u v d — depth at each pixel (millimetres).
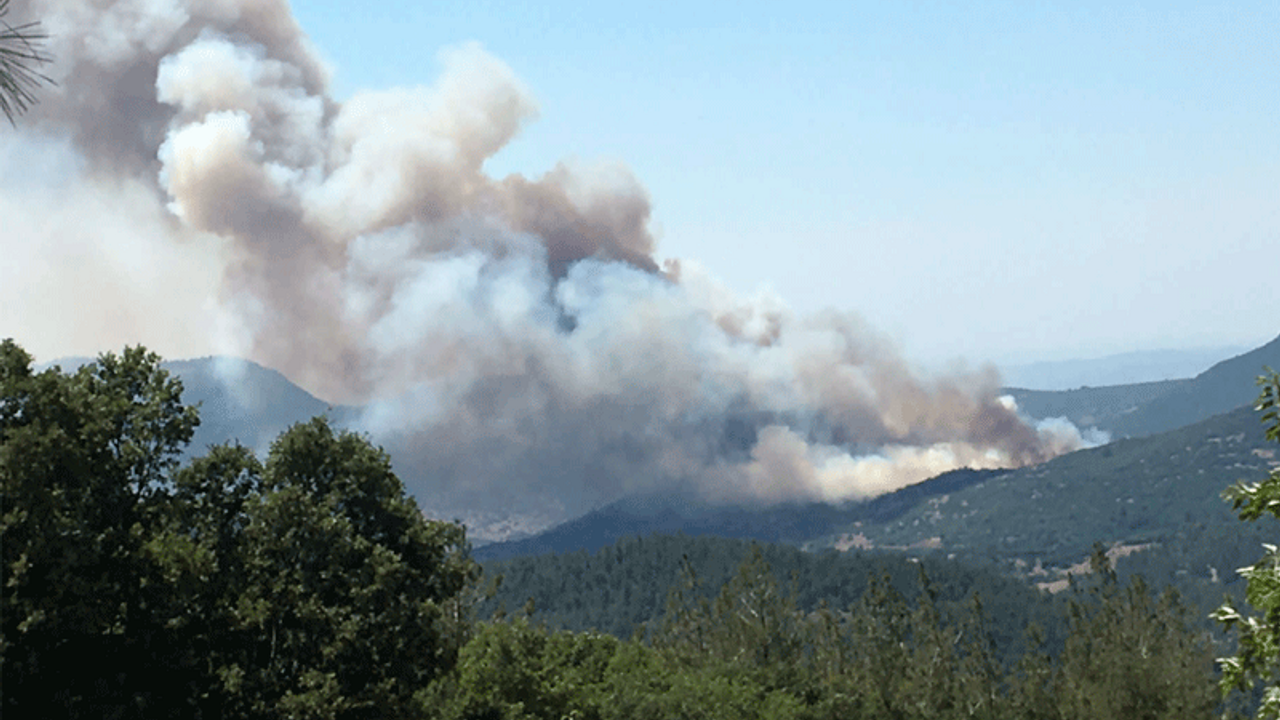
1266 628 15438
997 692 115938
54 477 39000
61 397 40250
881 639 124688
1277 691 15305
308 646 47188
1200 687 91625
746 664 115250
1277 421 15523
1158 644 99062
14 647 35969
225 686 43938
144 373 46406
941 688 116250
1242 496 15836
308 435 52062
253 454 52000
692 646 129375
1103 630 104688
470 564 73688
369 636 48469
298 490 49062
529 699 69250
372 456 52969
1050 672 109500
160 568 42188
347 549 49250
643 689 91562
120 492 42562
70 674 38719
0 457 37062
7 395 40031
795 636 127688
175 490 48781
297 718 44375
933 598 124562
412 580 52031
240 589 47125
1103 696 95625
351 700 46812
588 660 99375
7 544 36375
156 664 41438
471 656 70750
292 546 48812
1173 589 102688
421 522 53844
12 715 36188
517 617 76438
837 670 124625
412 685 49844
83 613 36875
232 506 50594
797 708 101625
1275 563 15641
